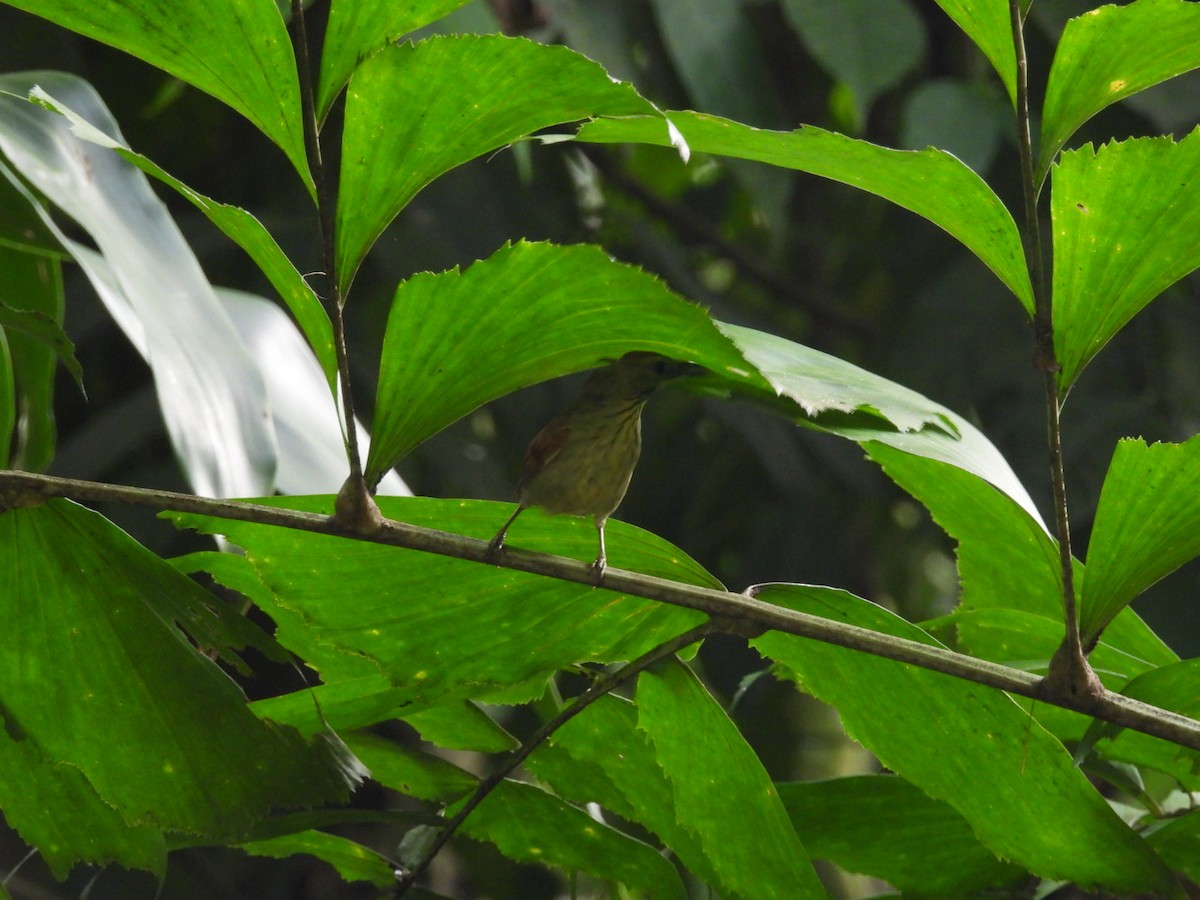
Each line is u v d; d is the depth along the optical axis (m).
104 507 6.64
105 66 8.20
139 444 6.62
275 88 6.08
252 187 8.52
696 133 6.10
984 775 6.18
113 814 6.21
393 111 6.07
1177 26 6.08
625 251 9.86
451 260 7.83
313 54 7.25
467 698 6.20
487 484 7.72
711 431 10.23
